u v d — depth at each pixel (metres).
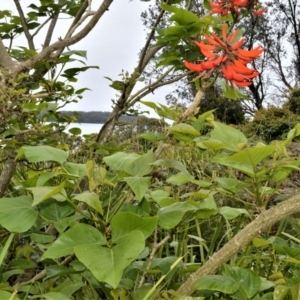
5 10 2.47
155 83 2.19
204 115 1.45
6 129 1.93
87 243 0.95
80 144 2.51
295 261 1.27
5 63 1.87
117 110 2.21
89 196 1.03
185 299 1.03
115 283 0.79
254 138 6.65
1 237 1.66
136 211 1.28
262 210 1.10
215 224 2.85
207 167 3.11
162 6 1.97
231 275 1.17
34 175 1.49
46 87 2.19
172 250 2.34
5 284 1.23
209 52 1.60
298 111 13.21
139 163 1.22
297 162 1.15
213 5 1.93
